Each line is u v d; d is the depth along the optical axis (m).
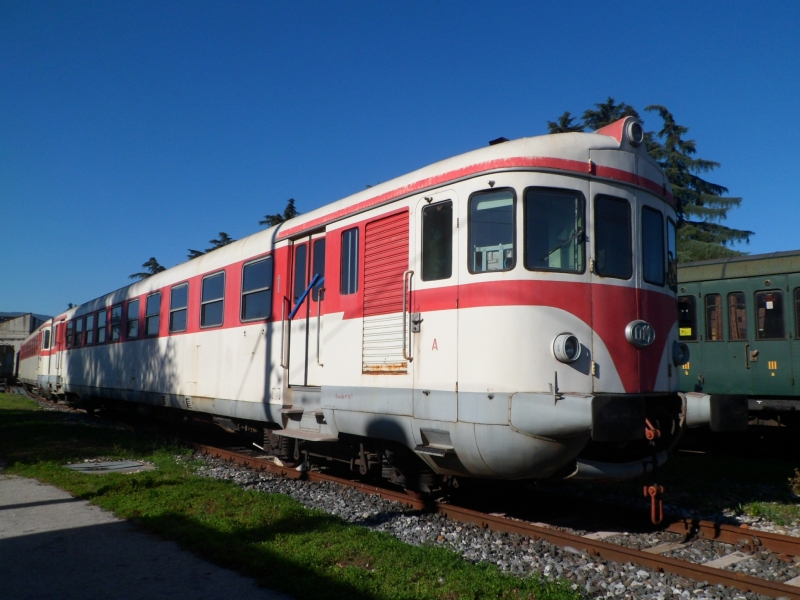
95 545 5.68
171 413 14.03
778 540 5.82
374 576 4.78
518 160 6.17
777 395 11.77
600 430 5.55
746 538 5.98
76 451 11.18
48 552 5.48
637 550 5.38
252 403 9.64
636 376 6.27
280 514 6.46
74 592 4.60
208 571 5.02
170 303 13.03
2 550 5.54
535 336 5.93
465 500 7.74
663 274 6.84
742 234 28.12
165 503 6.96
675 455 11.27
